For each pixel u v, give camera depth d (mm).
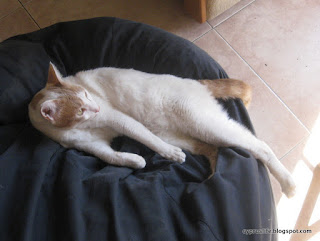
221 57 1707
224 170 955
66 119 1027
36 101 1043
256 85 1621
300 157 1459
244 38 1734
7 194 867
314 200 1377
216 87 1147
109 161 1067
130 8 1888
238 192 914
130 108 1121
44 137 1064
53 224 859
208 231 814
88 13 1902
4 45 1202
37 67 1178
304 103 1561
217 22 1793
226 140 1065
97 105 1078
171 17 1836
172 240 809
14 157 950
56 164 985
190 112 1066
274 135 1513
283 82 1614
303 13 1749
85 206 876
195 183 958
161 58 1253
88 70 1192
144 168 1078
